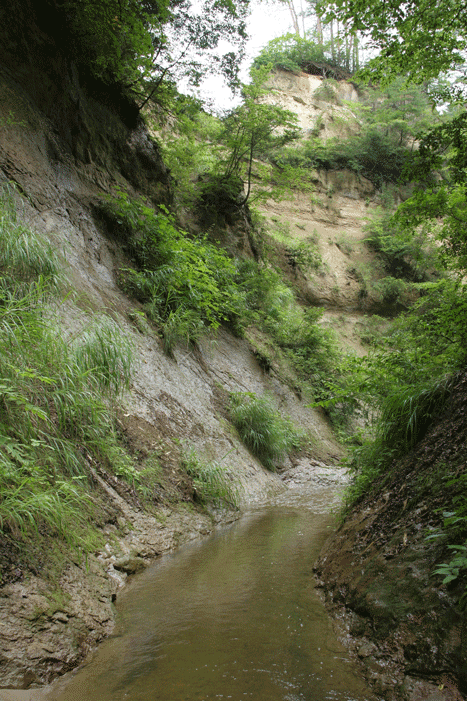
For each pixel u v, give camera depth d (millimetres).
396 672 2062
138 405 6328
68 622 2635
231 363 11297
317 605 3102
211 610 3094
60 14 8445
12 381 3596
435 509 2785
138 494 4906
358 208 27844
